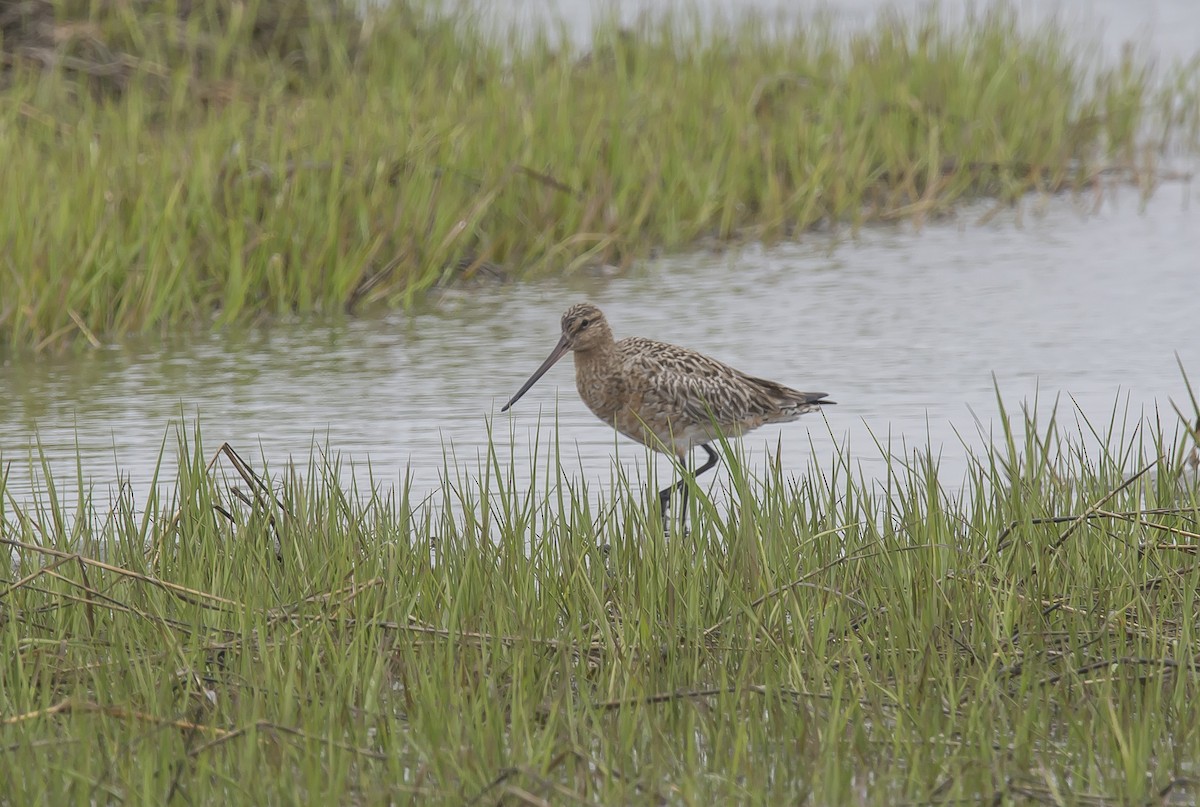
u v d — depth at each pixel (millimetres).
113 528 10820
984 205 22578
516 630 9148
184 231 18219
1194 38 31141
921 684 8500
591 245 20219
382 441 13789
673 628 9070
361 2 27641
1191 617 9047
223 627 9312
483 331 17375
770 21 31109
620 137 21578
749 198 22078
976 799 7484
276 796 7527
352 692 8352
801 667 8773
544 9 31938
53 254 17219
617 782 7641
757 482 10930
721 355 16125
